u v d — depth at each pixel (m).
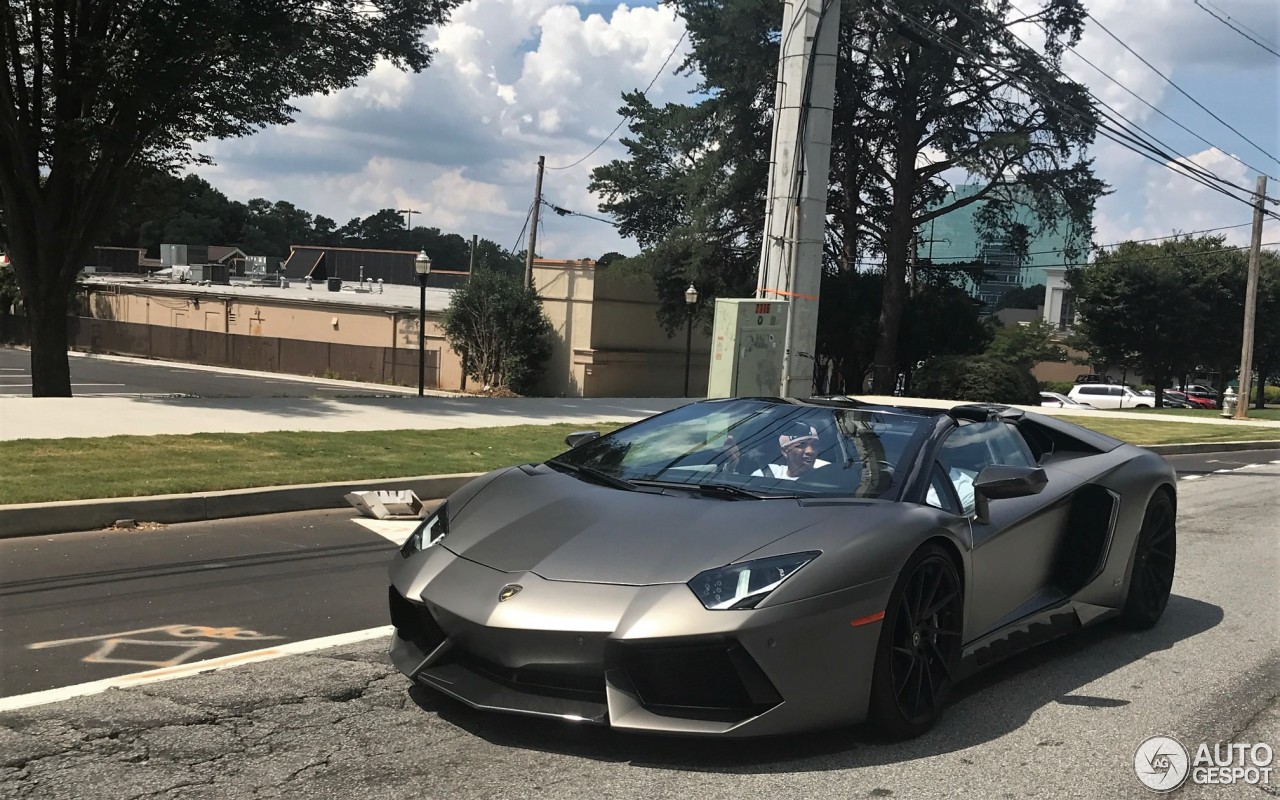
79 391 26.86
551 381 36.88
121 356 48.75
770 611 3.13
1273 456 17.06
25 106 16.89
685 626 3.06
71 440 9.84
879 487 3.94
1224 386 62.53
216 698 3.79
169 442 10.05
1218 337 50.47
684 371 39.88
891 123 33.09
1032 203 32.56
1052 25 29.28
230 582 5.62
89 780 3.03
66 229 17.66
